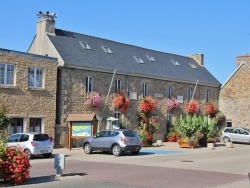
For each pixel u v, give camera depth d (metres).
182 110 34.44
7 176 10.22
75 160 17.91
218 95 39.25
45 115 23.70
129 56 31.91
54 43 26.39
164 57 36.31
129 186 10.25
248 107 37.09
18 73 22.42
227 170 14.11
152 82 31.64
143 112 30.44
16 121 22.31
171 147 26.89
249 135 32.25
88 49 28.50
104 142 20.69
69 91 25.36
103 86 27.62
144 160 17.86
